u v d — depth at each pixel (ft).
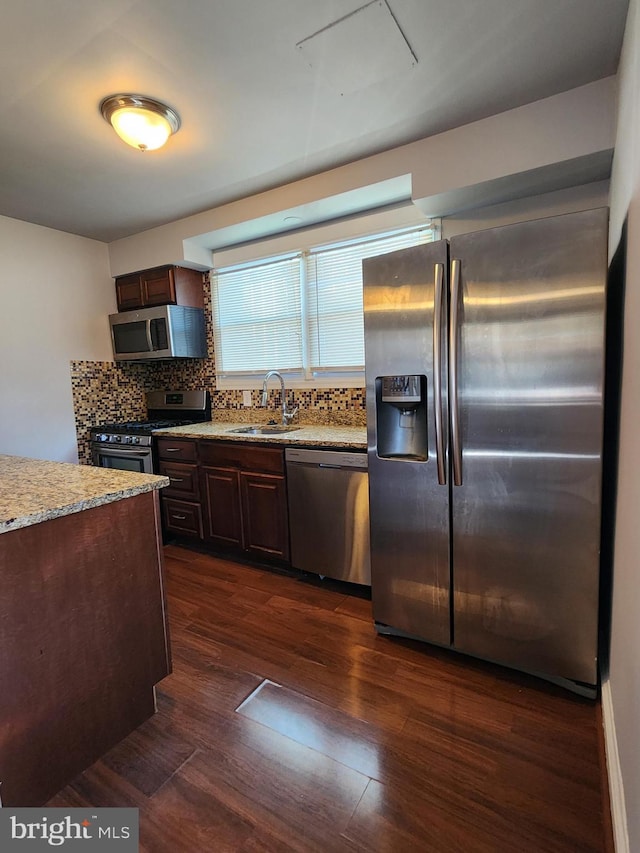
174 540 11.07
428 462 6.01
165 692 5.66
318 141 7.39
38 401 11.03
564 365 4.99
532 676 5.80
